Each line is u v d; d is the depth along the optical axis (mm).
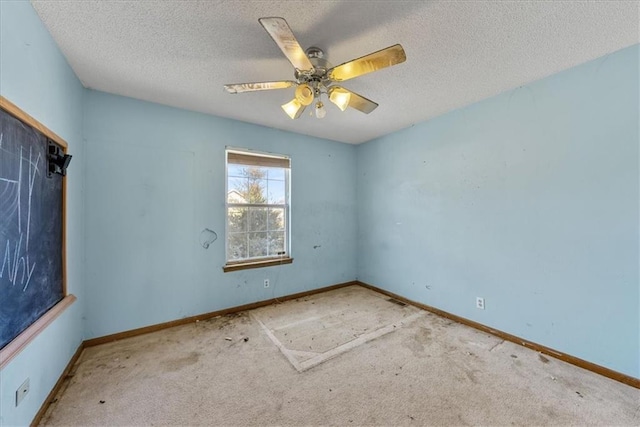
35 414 1437
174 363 2051
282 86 1812
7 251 1211
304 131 3596
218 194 3008
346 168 4188
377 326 2717
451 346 2312
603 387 1767
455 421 1491
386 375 1903
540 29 1602
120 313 2453
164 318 2672
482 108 2611
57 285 1733
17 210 1287
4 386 1173
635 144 1770
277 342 2383
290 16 1482
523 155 2318
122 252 2467
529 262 2289
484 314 2611
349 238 4230
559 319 2121
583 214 1996
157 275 2639
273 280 3438
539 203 2225
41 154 1516
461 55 1872
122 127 2471
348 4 1402
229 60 1924
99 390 1734
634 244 1782
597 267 1936
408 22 1537
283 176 3607
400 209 3551
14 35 1261
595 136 1932
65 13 1453
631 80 1779
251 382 1828
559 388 1758
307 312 3105
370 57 1480
